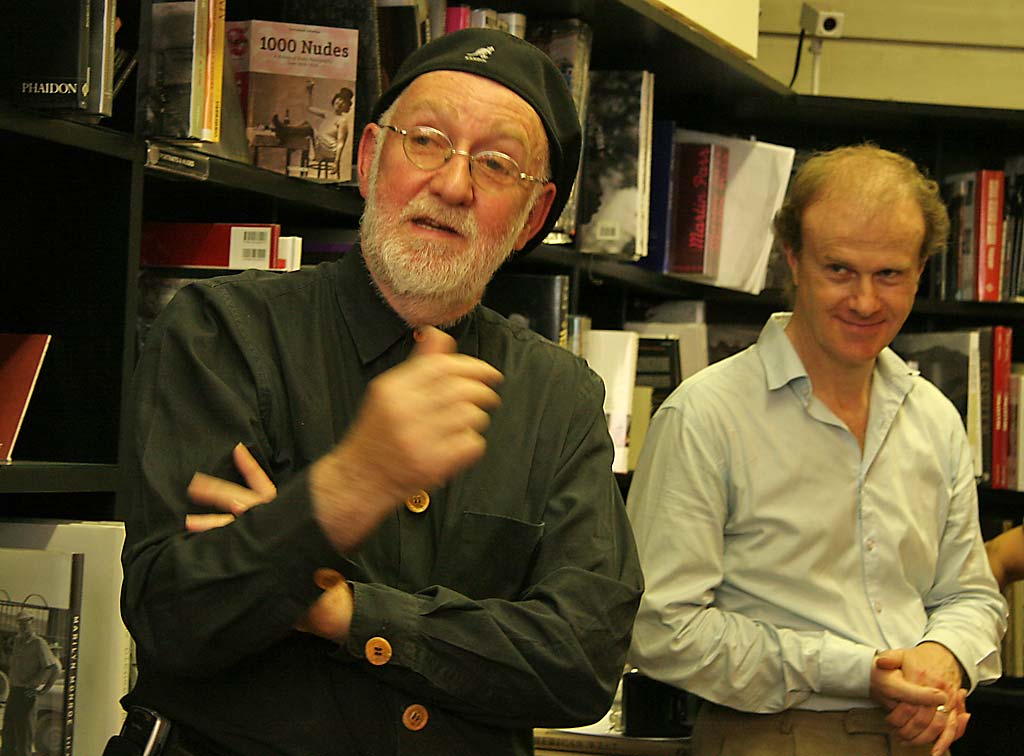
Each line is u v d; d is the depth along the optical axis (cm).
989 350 303
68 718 136
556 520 131
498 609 121
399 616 115
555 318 226
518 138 129
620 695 228
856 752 177
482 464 129
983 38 342
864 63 342
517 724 123
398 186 127
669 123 269
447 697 117
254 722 114
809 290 184
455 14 206
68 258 153
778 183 280
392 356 130
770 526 185
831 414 186
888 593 187
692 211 276
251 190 169
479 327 138
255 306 128
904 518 188
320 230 204
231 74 167
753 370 190
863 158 186
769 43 338
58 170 154
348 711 116
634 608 132
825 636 178
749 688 177
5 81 135
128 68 156
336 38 178
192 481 114
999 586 237
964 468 198
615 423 246
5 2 136
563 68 227
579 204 245
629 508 194
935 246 188
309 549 102
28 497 158
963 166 335
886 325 181
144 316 169
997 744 316
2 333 155
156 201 186
